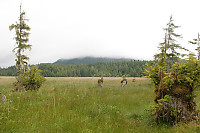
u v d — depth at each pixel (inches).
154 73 222.4
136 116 234.1
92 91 458.9
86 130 160.7
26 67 519.8
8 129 157.1
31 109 230.7
